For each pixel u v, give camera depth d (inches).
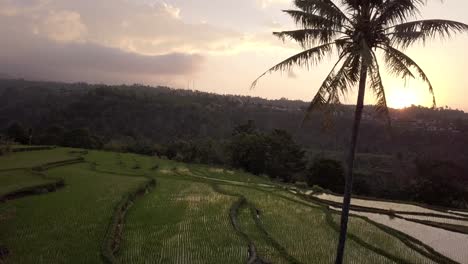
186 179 1748.3
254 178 2218.3
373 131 3599.9
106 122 4628.4
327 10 535.5
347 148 2655.0
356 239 820.6
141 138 3996.1
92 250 616.7
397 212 1343.5
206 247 683.4
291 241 784.9
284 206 1194.6
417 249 797.9
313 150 3757.4
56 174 1440.7
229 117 5570.9
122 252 639.1
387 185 2322.8
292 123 5088.6
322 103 546.6
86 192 1139.9
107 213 869.2
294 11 562.3
